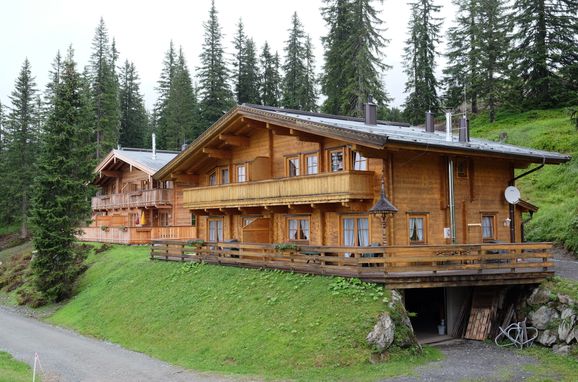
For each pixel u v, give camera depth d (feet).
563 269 75.36
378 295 57.47
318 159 78.43
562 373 50.72
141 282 89.86
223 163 98.99
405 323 56.08
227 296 71.10
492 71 177.37
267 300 65.31
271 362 53.47
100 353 65.77
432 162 74.18
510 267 64.03
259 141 90.58
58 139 102.22
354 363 51.08
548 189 119.03
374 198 70.03
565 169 121.39
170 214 139.85
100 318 82.64
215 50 206.59
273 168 87.86
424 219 72.74
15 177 194.18
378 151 67.97
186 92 220.84
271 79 226.79
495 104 188.03
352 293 58.95
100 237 142.61
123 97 240.94
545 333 60.54
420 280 60.08
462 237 76.48
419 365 52.70
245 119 84.79
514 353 58.65
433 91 186.19
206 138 92.43
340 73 153.38
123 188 161.68
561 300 61.21
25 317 94.43
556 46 168.35
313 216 79.71
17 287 118.62
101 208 166.50
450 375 49.70
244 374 51.93
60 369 58.80
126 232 130.11
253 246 78.13
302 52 197.77
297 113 90.27
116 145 197.16
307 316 58.39
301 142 82.48
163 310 75.41
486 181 80.43
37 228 101.09
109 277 99.81
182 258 93.15
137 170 153.99
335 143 75.97
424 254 68.85
